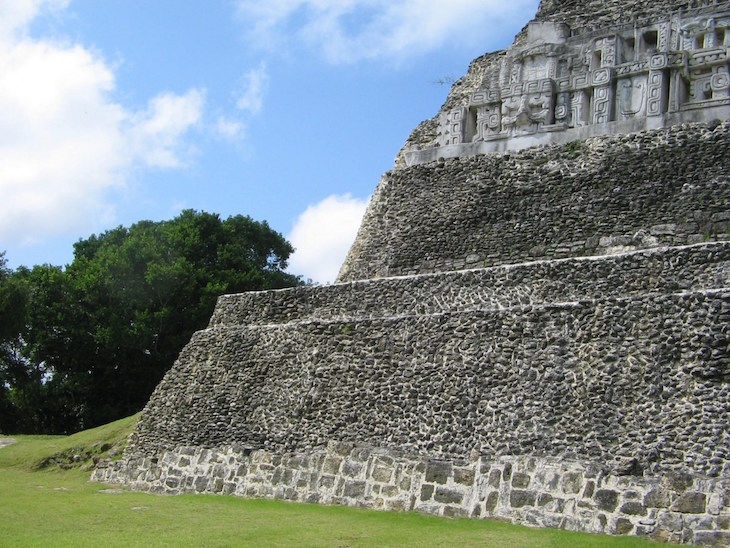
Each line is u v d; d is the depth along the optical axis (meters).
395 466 18.31
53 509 18.12
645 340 16.55
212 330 23.89
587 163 23.17
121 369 38.59
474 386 18.23
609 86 23.48
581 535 14.92
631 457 15.88
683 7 23.81
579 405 16.81
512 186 24.06
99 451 25.25
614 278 18.88
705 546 14.13
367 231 25.92
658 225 21.55
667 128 22.42
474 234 24.05
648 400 16.14
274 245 46.41
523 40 26.52
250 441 21.36
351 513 17.53
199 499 19.86
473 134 25.70
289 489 19.70
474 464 17.36
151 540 14.65
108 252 39.75
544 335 17.73
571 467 16.06
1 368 39.16
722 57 22.22
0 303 33.34
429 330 19.41
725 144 21.53
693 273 18.05
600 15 25.16
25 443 28.19
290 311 23.23
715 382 15.64
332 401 20.28
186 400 23.09
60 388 38.72
